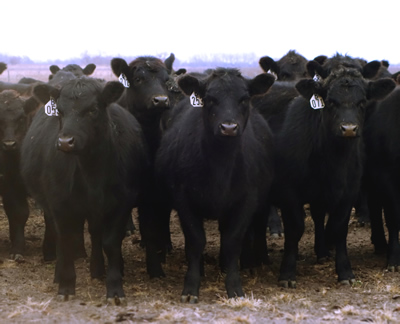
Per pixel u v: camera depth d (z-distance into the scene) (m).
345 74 7.61
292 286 7.67
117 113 7.58
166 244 9.56
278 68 13.59
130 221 10.98
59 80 10.02
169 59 11.43
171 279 8.09
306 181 7.93
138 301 6.88
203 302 6.91
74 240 7.05
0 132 8.91
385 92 7.61
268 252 9.82
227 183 7.07
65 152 6.40
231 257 7.13
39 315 6.08
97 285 7.65
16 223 9.04
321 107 7.63
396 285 7.57
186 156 7.23
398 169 8.59
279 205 8.20
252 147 7.57
